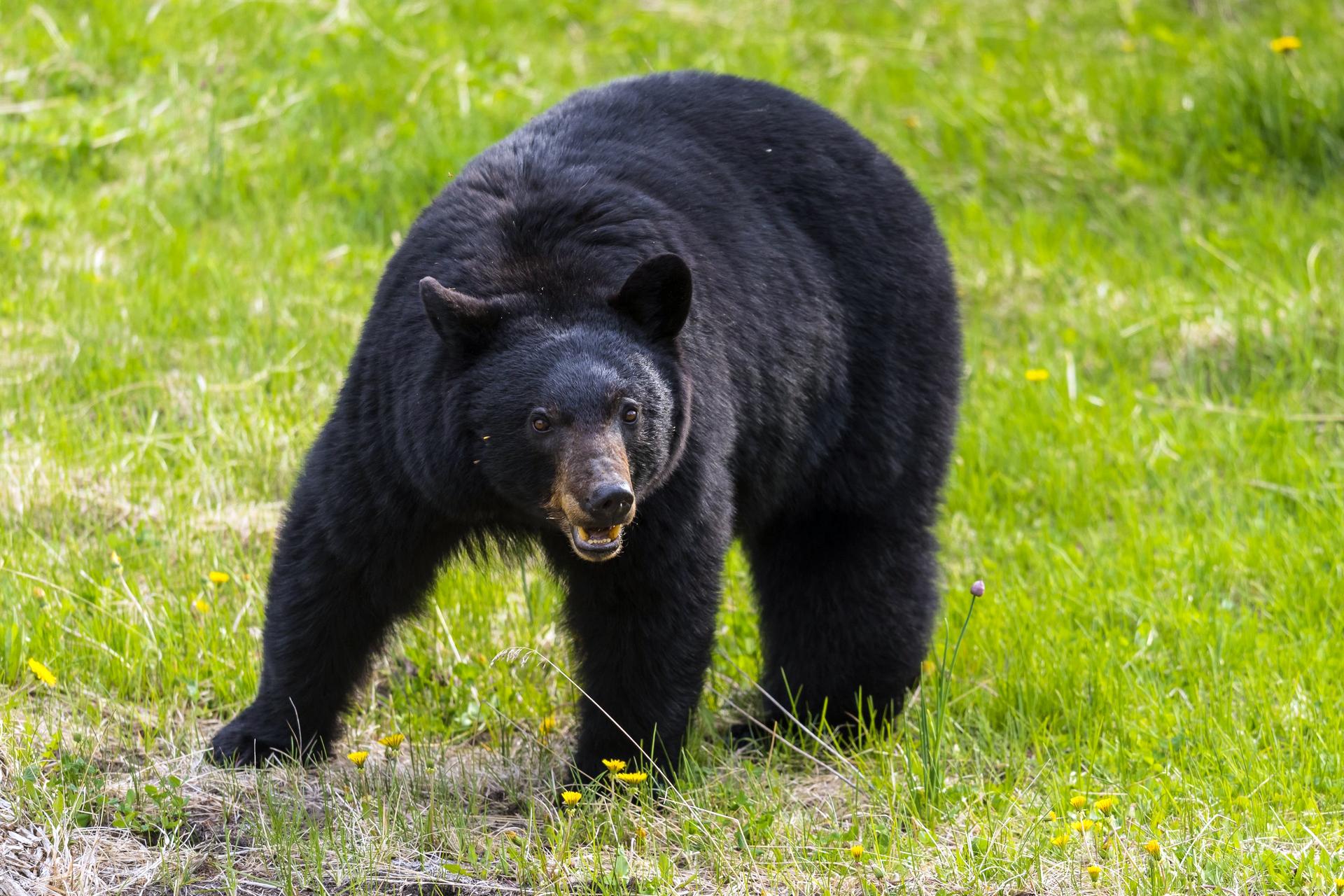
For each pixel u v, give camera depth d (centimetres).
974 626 1000
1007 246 1608
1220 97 1795
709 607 788
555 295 732
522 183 783
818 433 898
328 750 836
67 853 691
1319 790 814
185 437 1144
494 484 725
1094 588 1063
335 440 777
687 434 744
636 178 809
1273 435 1259
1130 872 723
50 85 1752
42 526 1033
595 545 688
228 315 1341
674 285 717
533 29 2078
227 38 1884
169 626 923
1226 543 1100
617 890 708
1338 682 919
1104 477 1230
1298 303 1437
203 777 780
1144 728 886
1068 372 1342
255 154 1681
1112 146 1778
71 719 827
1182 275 1568
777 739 902
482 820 774
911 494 945
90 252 1439
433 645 957
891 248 923
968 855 741
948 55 2055
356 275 1482
